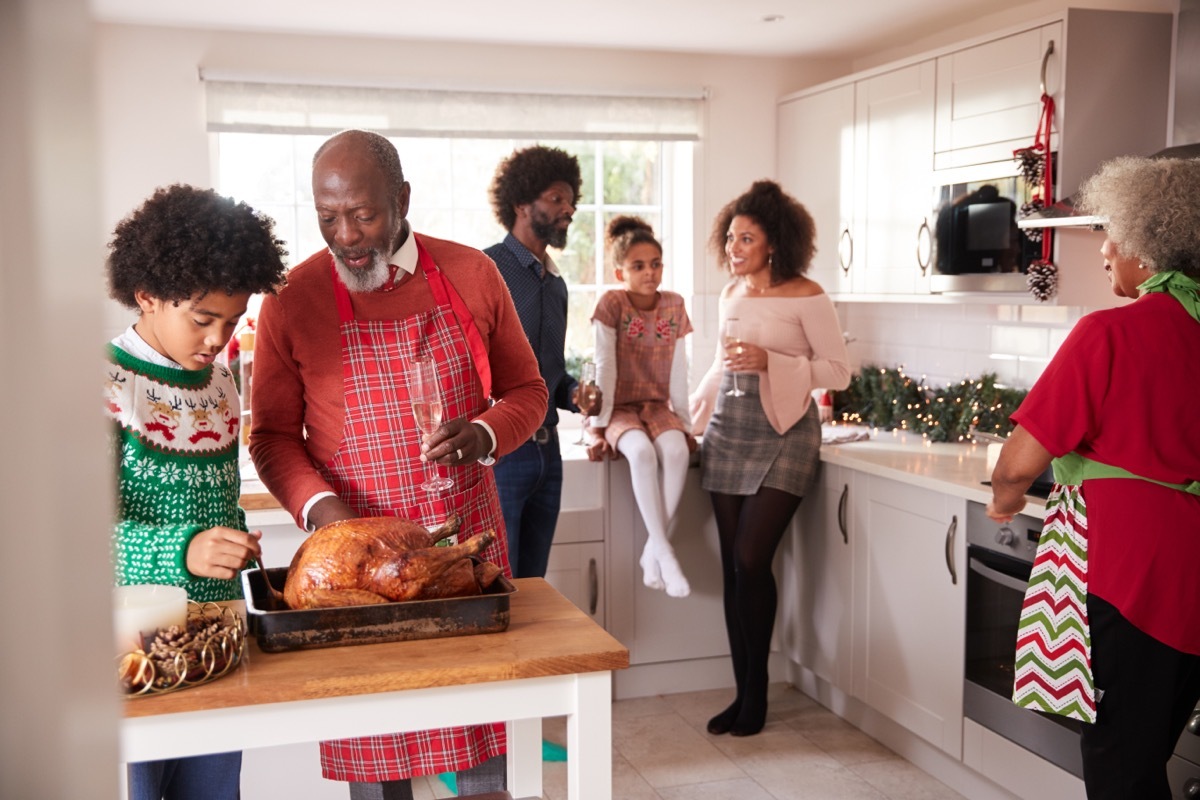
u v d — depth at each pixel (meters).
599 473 3.83
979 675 2.96
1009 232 3.32
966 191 3.51
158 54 4.02
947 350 4.17
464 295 1.94
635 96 4.50
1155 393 2.05
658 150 4.77
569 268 4.74
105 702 0.31
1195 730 2.32
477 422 1.84
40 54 0.29
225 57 4.09
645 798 3.20
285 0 3.61
